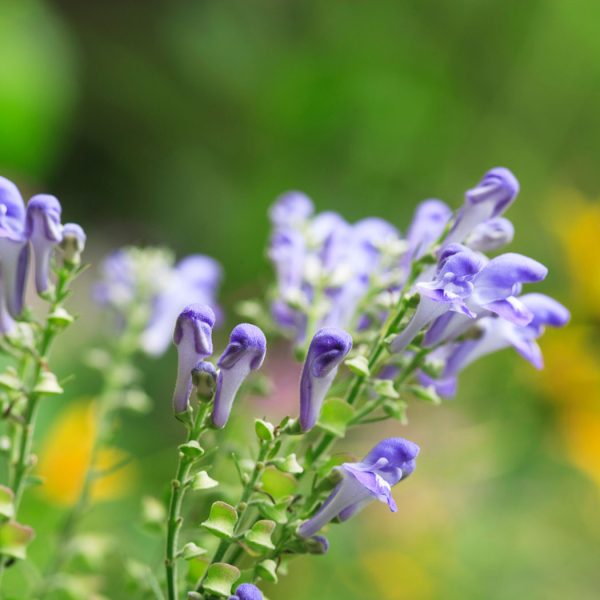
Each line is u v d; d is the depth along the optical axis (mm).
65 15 1290
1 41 944
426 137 1120
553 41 1122
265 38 1244
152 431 800
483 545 744
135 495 654
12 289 505
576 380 756
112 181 1244
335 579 685
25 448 506
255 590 477
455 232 514
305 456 500
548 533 768
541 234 1021
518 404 773
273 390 549
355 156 1114
